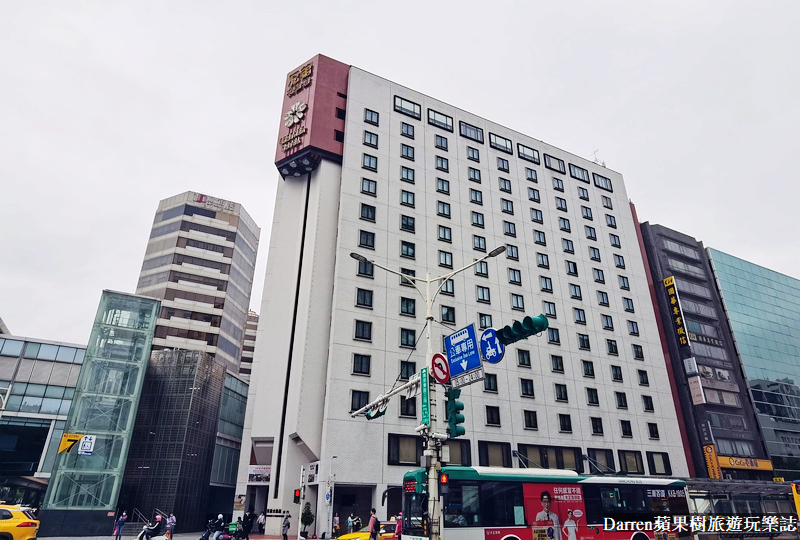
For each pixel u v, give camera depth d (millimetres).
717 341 68812
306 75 56375
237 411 65062
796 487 25172
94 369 45156
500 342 15094
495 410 47438
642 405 57125
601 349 57938
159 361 55625
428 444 16156
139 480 49594
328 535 36844
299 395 43438
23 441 51469
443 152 58188
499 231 57688
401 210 52062
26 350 54844
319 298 47125
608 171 72562
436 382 17359
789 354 76625
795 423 69625
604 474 50219
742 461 61219
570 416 51531
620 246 67375
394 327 46375
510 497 20719
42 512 38562
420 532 19250
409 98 58938
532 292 56375
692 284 71500
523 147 65312
